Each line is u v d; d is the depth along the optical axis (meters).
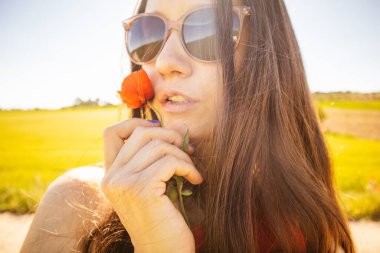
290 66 0.43
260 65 0.38
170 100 0.35
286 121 0.40
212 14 0.35
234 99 0.36
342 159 4.11
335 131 6.06
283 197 0.38
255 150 0.37
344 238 0.42
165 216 0.29
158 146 0.30
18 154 4.93
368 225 1.78
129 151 0.31
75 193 0.38
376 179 2.91
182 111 0.34
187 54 0.35
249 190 0.36
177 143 0.32
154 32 0.37
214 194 0.36
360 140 5.43
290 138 0.40
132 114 0.46
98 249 0.35
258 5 0.39
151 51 0.37
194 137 0.35
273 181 0.38
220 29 0.35
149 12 0.38
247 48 0.38
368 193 2.19
